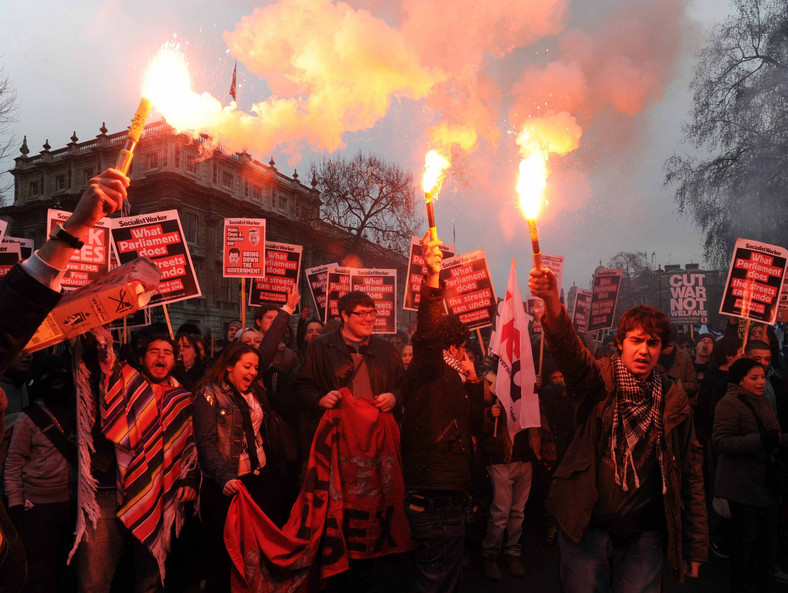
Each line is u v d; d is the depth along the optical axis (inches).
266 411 155.6
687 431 99.0
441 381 123.9
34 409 130.3
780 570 183.3
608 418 95.5
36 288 36.3
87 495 117.8
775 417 163.3
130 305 57.9
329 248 1430.9
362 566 142.7
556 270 344.2
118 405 125.5
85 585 123.3
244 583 126.7
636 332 94.7
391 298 304.5
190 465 144.5
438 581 120.1
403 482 134.3
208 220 1526.8
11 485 127.0
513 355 185.0
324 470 132.5
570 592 97.1
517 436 185.3
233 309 1610.5
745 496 159.2
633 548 94.6
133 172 1471.5
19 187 1752.0
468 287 253.8
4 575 39.1
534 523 236.2
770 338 304.0
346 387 143.1
